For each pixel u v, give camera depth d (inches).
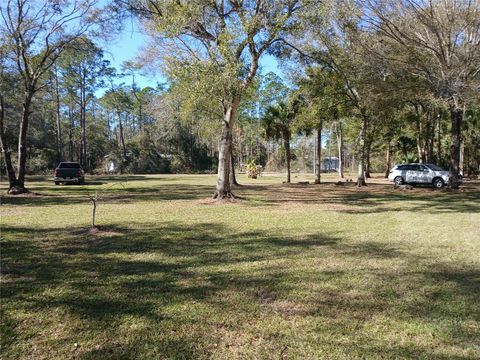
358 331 148.8
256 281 207.5
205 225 383.6
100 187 942.4
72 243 298.2
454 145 852.0
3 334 144.6
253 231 352.5
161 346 136.8
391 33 737.0
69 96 1800.0
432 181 937.5
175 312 165.6
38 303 174.7
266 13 526.6
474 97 711.7
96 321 156.3
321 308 170.9
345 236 330.0
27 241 303.6
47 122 2058.3
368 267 234.2
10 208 515.2
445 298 183.0
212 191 843.4
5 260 246.5
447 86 711.1
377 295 187.0
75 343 138.6
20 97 1067.9
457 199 653.9
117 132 2856.8
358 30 742.5
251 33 513.0
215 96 513.3
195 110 651.5
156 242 303.7
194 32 560.4
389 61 761.0
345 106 930.1
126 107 2293.3
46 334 145.2
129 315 162.1
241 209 513.7
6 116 1364.4
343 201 624.7
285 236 329.7
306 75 900.6
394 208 527.5
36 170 1742.1
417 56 742.5
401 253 269.6
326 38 729.0
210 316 161.8
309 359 128.7
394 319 159.5
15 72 763.4
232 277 214.1
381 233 343.3
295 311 167.5
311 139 2522.1
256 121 2341.3
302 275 217.6
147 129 2536.9
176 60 551.8
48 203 580.4
